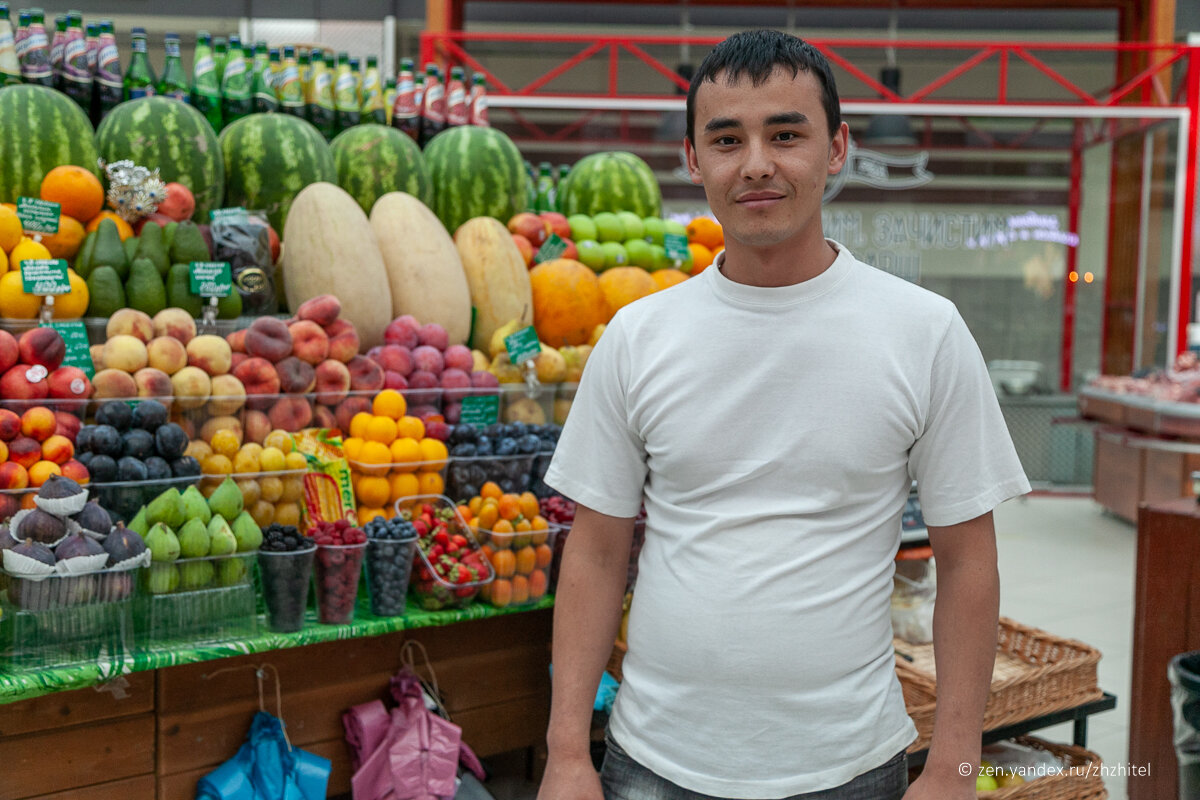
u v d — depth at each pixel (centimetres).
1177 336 816
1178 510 270
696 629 135
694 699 135
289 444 221
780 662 132
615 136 870
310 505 226
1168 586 270
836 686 133
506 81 965
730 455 136
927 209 895
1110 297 891
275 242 269
